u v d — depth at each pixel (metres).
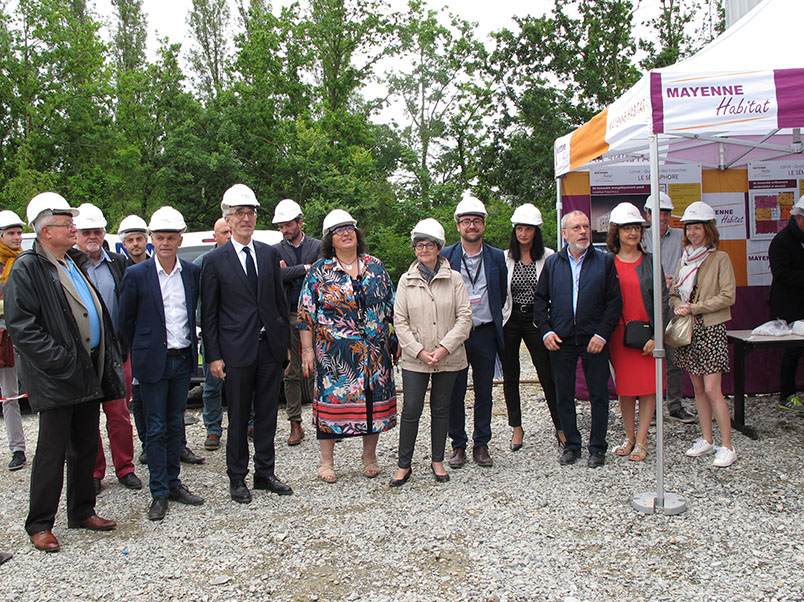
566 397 4.83
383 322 4.65
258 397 4.48
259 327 4.34
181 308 4.30
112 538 3.86
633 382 4.77
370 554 3.53
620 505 4.04
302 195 22.78
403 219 22.39
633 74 23.41
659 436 3.91
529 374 8.88
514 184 24.44
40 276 3.63
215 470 5.12
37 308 3.60
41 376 3.62
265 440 4.52
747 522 3.71
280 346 4.44
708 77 3.63
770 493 4.11
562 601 2.95
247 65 24.66
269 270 4.39
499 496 4.28
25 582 3.35
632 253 4.84
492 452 5.26
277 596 3.12
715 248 4.78
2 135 26.98
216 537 3.82
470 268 4.83
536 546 3.53
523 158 23.91
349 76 25.95
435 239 4.47
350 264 4.62
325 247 4.63
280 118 25.16
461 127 25.44
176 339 4.26
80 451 3.93
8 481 5.02
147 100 26.34
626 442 5.07
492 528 3.79
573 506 4.05
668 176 6.67
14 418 5.30
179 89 26.31
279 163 23.12
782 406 6.16
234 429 4.34
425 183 24.92
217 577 3.33
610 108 4.61
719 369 4.66
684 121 3.63
